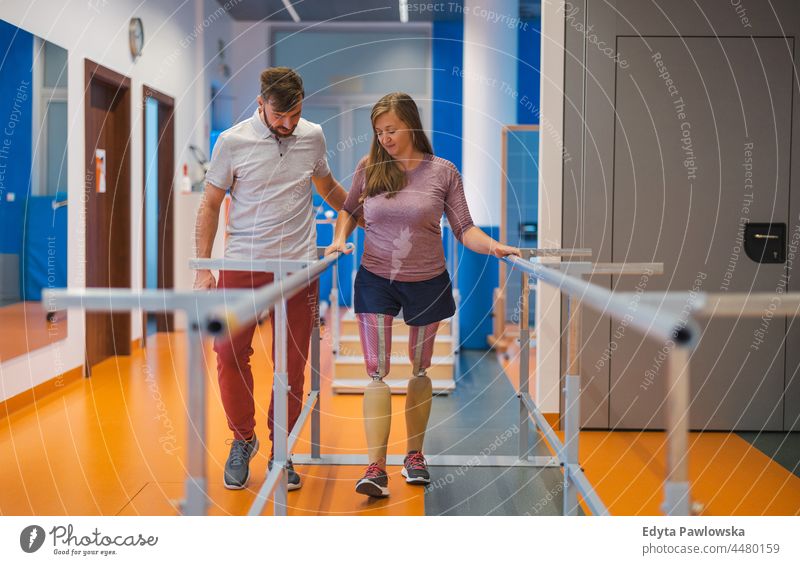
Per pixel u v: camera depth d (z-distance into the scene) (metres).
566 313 2.16
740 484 2.82
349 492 2.71
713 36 3.54
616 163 3.59
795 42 3.53
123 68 5.59
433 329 2.71
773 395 3.61
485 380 4.77
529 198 5.93
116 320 5.58
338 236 2.65
